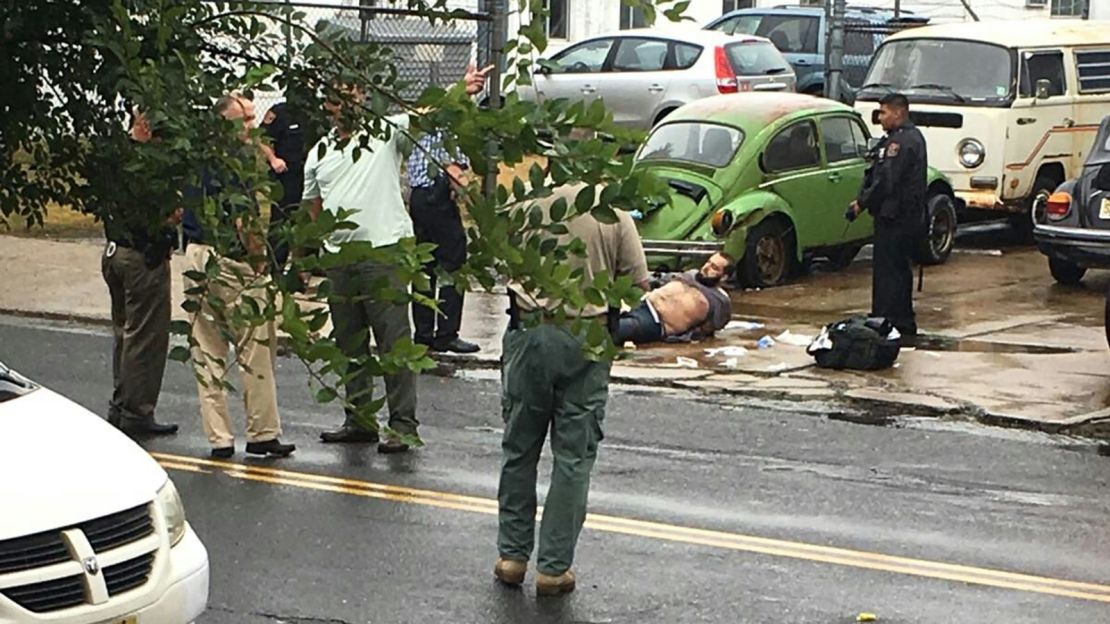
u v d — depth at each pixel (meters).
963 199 20.02
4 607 5.12
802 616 7.38
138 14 3.75
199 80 3.79
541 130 3.53
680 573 7.99
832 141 18.19
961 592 7.74
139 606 5.43
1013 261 19.77
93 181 3.95
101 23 3.64
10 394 6.29
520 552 7.79
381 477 9.83
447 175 3.63
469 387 12.79
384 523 8.84
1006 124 19.86
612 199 3.54
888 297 14.55
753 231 17.33
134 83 3.63
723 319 14.61
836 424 11.53
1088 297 17.19
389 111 3.98
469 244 3.60
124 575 5.45
